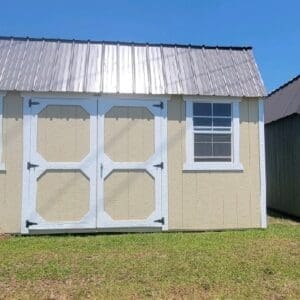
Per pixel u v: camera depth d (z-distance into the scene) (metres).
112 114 8.96
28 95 8.76
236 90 9.34
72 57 9.55
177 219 9.02
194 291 4.85
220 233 8.70
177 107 9.18
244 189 9.28
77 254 6.67
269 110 13.74
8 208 8.60
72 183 8.76
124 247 7.22
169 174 9.05
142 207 8.92
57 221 8.66
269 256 6.51
